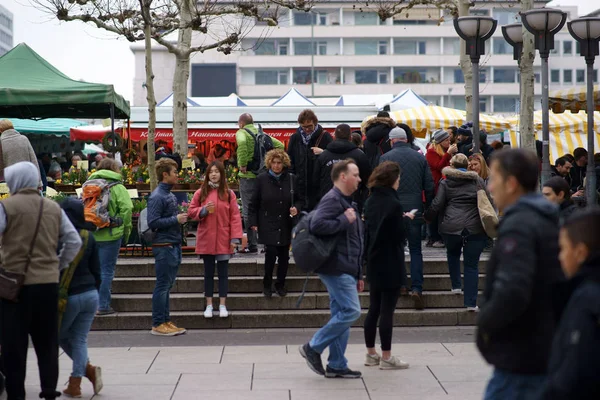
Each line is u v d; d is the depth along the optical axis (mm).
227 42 17062
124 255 11734
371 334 7938
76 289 6609
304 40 95688
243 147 11977
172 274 9688
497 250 4012
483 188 9820
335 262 7199
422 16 95688
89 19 15156
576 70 96000
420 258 10164
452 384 7254
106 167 9820
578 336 3219
